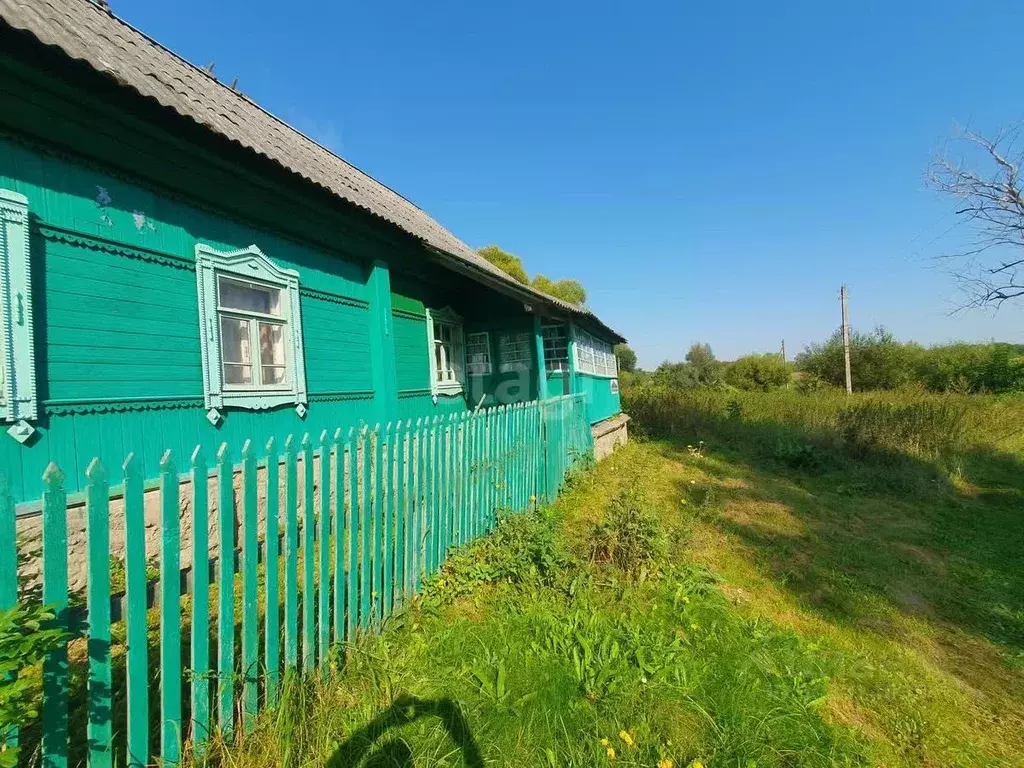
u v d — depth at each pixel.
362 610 2.97
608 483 8.14
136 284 3.85
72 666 2.61
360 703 2.47
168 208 4.12
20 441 3.12
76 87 3.19
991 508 7.61
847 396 19.42
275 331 5.24
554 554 4.12
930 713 2.94
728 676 2.95
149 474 3.88
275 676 2.35
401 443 3.42
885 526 6.60
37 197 3.27
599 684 2.77
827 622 4.01
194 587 1.97
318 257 5.79
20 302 3.13
